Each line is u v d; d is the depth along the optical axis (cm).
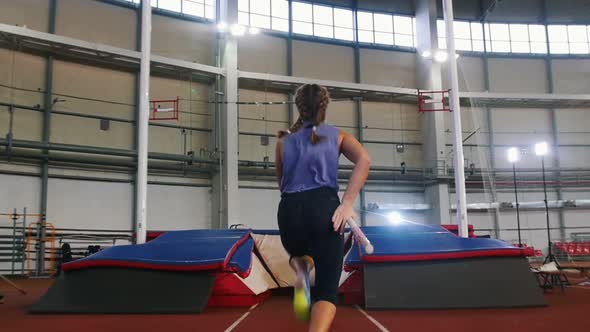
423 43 2377
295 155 201
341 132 209
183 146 1995
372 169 2277
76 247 1739
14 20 1730
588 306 682
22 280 1506
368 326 510
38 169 1719
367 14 2420
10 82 1705
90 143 1823
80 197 1777
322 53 2305
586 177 2494
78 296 648
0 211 1630
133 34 1962
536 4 2567
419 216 2333
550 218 2456
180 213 1950
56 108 1780
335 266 187
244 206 2062
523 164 2473
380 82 2383
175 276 655
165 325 528
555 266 993
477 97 2398
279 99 2192
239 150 2086
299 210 190
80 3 1866
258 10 2219
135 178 1886
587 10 2555
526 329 480
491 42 2544
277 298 873
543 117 2534
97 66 1877
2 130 1672
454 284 659
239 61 2138
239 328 506
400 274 670
